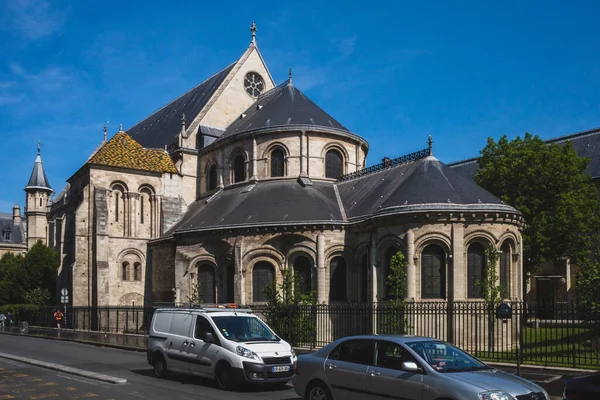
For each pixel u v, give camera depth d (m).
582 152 54.84
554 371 21.06
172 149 56.16
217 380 18.19
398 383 12.59
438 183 33.94
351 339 14.23
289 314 31.41
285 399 16.52
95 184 50.12
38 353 29.66
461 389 11.48
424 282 31.98
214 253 40.47
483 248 32.09
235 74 59.97
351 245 37.22
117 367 23.72
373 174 42.25
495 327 30.69
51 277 63.53
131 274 50.66
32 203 101.44
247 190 44.97
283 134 45.91
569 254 41.06
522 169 40.81
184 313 20.34
